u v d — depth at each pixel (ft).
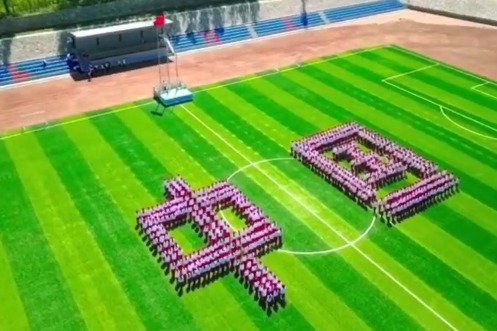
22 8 172.96
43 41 162.71
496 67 167.84
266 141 125.59
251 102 144.05
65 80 157.79
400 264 89.35
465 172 114.11
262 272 83.87
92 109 139.54
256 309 80.28
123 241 93.66
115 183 109.60
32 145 122.52
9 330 76.69
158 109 139.85
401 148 118.52
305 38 194.90
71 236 94.73
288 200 105.40
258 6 199.21
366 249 92.68
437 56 176.55
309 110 140.26
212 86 153.17
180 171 113.91
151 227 94.02
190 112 138.41
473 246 93.56
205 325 77.61
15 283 84.74
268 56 176.76
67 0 179.22
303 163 117.08
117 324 77.71
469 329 77.10
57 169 113.91
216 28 190.80
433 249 92.73
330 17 212.43
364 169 114.21
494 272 87.86
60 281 85.25
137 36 169.68
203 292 83.30
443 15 217.97
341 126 127.95
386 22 212.43
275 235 92.89
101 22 174.70
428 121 135.33
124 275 86.43
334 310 80.33
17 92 150.00
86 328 77.10
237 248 89.25
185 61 172.04
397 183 110.63
